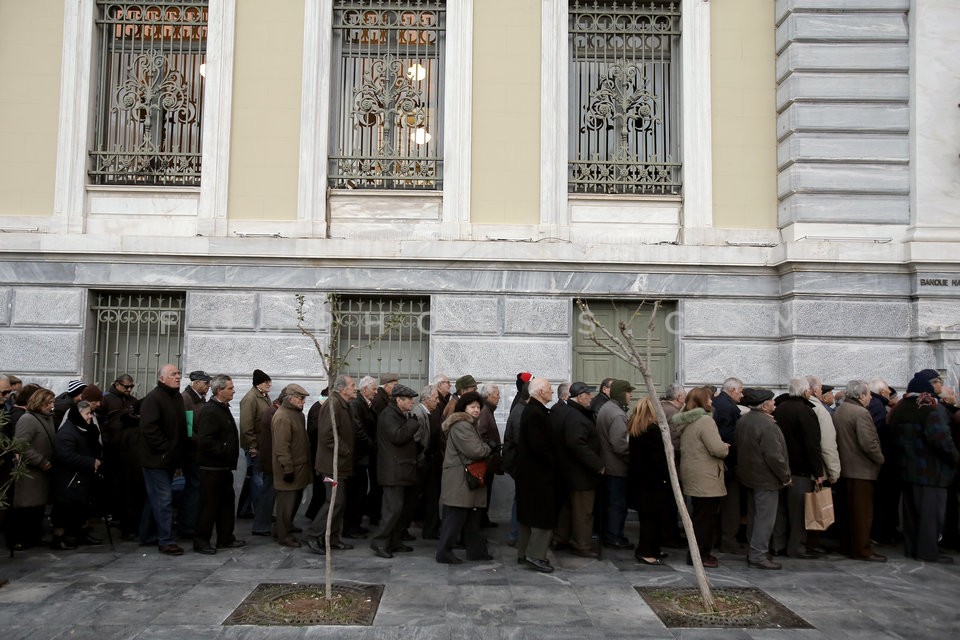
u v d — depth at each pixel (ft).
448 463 24.53
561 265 33.96
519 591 21.30
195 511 27.48
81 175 34.55
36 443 24.67
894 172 33.73
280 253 33.47
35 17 34.91
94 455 25.96
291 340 33.50
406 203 35.29
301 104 34.86
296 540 26.78
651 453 24.75
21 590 20.88
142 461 24.93
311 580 22.04
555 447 24.56
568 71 35.73
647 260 33.91
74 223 34.22
